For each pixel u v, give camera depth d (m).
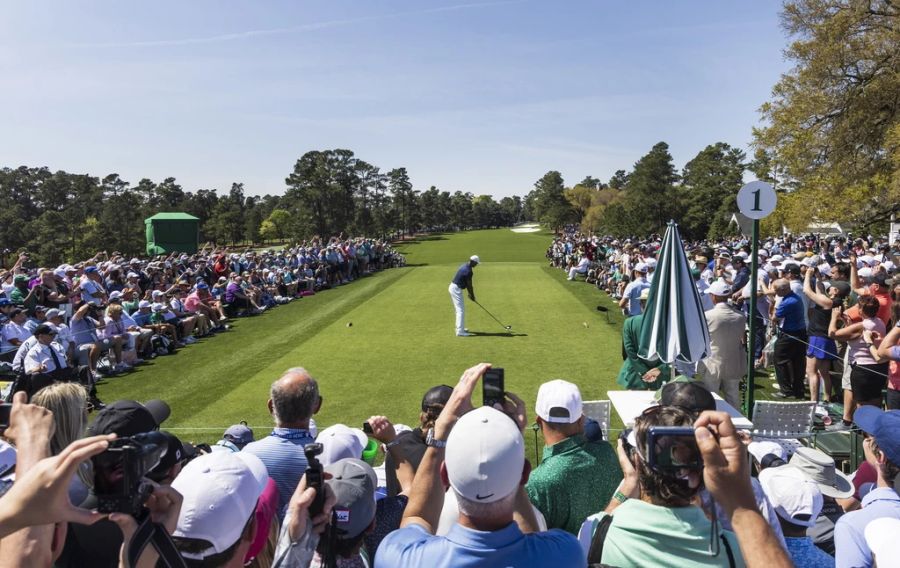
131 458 1.73
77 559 2.59
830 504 3.98
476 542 1.93
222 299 17.33
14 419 1.96
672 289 5.94
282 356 12.16
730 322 6.96
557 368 10.73
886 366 7.04
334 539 2.28
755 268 6.07
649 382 7.16
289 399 3.75
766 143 30.00
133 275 15.23
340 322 15.84
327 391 9.66
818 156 29.19
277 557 2.04
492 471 1.89
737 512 1.69
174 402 9.35
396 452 3.72
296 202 80.69
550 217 103.75
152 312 13.38
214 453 2.38
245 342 13.95
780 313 8.97
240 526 2.21
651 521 2.22
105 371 11.23
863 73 28.28
